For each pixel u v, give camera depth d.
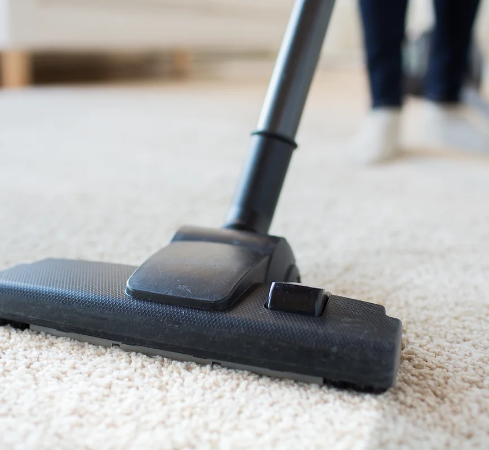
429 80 1.65
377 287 0.73
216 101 2.57
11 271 0.60
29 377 0.54
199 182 1.21
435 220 0.98
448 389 0.54
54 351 0.57
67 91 2.74
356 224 0.95
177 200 1.07
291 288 0.54
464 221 0.97
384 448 0.48
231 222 0.66
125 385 0.53
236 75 4.08
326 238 0.89
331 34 5.02
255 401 0.52
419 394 0.53
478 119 1.86
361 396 0.52
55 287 0.57
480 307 0.69
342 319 0.53
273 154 0.67
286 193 1.14
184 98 2.65
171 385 0.54
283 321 0.52
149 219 0.95
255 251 0.61
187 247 0.61
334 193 1.15
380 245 0.86
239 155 1.49
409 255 0.83
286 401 0.52
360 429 0.49
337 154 1.52
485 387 0.54
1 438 0.48
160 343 0.55
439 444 0.48
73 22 2.68
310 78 0.69
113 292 0.56
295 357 0.52
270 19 3.80
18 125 1.82
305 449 0.48
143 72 4.05
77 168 1.30
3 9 2.48
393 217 0.99
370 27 1.37
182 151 1.52
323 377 0.52
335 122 2.09
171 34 3.16
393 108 1.43
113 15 2.83
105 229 0.90
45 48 2.67
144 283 0.56
